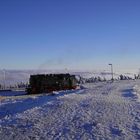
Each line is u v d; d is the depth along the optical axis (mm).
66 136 14297
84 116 19969
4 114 27984
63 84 68938
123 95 42719
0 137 15039
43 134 15109
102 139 13273
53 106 26734
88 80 157250
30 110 24766
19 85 139000
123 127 15688
